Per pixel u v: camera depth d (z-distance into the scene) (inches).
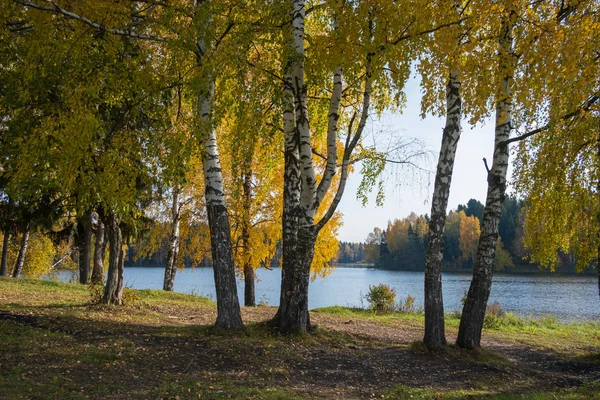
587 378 306.2
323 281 2240.4
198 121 277.4
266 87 290.8
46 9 247.8
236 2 277.7
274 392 213.9
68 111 274.4
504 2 257.0
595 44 272.4
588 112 335.3
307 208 352.2
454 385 263.9
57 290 556.1
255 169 597.3
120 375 219.8
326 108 427.5
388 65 294.4
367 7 277.6
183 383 217.0
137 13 292.0
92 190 323.6
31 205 544.1
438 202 345.7
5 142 295.0
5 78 284.7
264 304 725.3
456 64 287.0
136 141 314.7
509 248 2630.4
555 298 1193.4
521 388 266.1
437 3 283.3
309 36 326.3
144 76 282.2
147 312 431.2
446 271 2920.8
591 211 387.5
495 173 348.5
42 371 210.8
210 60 262.2
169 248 702.5
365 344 367.9
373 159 434.0
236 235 666.8
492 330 562.3
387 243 3469.5
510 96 309.3
